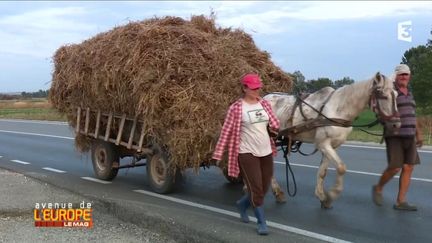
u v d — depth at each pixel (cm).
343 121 737
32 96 8000
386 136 739
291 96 830
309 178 1039
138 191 916
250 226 658
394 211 749
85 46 974
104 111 981
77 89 997
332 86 838
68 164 1303
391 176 742
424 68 4019
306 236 625
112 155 1005
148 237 611
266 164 621
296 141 856
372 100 702
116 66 842
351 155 1377
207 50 838
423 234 632
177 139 777
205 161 810
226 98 803
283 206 795
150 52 812
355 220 702
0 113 4997
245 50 939
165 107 796
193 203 817
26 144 1848
